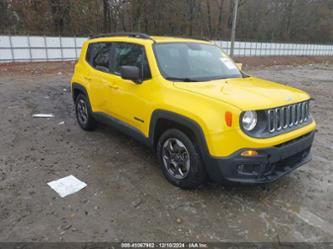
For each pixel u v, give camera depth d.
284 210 2.96
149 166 3.89
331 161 4.22
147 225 2.68
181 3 32.62
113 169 3.79
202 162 3.02
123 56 4.04
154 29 31.55
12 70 14.20
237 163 2.68
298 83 13.38
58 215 2.79
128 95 3.77
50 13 24.94
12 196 3.09
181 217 2.80
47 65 16.42
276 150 2.75
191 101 2.95
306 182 3.56
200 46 4.18
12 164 3.87
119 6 28.59
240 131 2.62
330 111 7.48
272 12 47.38
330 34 53.28
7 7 24.11
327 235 2.59
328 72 20.38
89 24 27.30
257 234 2.59
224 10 40.06
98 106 4.61
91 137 4.96
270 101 2.80
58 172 3.67
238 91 3.04
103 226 2.65
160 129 3.48
